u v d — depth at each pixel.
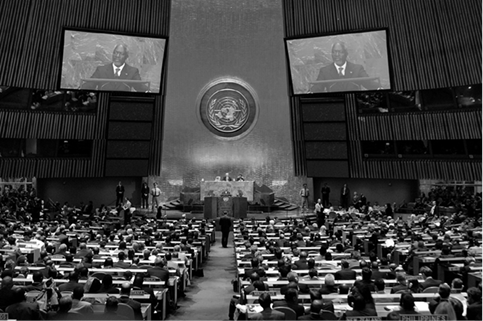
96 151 28.84
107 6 27.50
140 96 28.94
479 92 25.34
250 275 10.01
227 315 11.26
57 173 28.08
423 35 25.83
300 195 30.52
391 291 8.70
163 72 28.42
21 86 26.09
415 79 26.50
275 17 31.47
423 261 12.09
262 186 29.62
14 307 6.31
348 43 27.22
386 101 28.09
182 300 12.66
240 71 31.38
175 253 13.68
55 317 6.18
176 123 31.05
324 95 29.16
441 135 26.70
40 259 11.23
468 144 26.44
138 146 29.34
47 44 26.16
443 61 25.56
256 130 31.30
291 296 7.02
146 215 27.06
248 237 16.38
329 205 29.48
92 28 27.20
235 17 31.59
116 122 28.70
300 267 10.74
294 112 30.62
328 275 8.40
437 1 25.02
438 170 27.23
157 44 27.98
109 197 30.42
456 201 26.94
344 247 14.33
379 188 30.75
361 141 29.20
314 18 28.59
